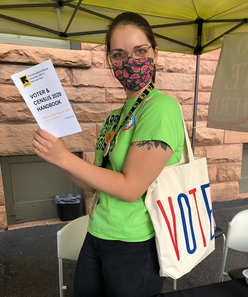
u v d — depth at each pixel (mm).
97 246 1017
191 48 2578
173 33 2355
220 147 3902
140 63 944
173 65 3404
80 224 1635
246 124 2154
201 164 1084
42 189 3242
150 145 824
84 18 1990
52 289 2086
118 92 3186
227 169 4012
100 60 3045
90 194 3316
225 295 950
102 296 1185
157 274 996
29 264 2406
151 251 962
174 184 957
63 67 2934
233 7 1936
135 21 923
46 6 1724
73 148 3125
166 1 1859
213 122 2500
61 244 1508
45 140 765
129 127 946
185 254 965
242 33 2127
